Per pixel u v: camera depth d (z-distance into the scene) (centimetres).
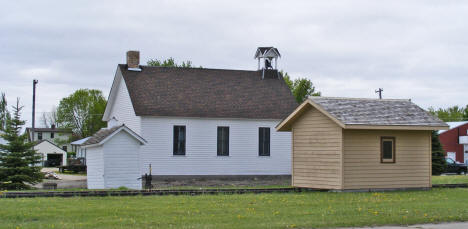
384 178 2428
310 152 2500
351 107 2469
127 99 4200
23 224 1426
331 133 2405
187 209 1725
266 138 4269
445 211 1748
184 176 4028
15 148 3033
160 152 3975
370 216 1628
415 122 2450
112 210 1673
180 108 4078
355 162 2377
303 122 2550
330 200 2012
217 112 4141
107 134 3008
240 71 4684
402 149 2480
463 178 3288
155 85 4241
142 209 1711
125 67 4331
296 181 2558
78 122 10106
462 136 6938
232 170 4150
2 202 1845
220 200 1972
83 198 2006
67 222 1468
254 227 1427
